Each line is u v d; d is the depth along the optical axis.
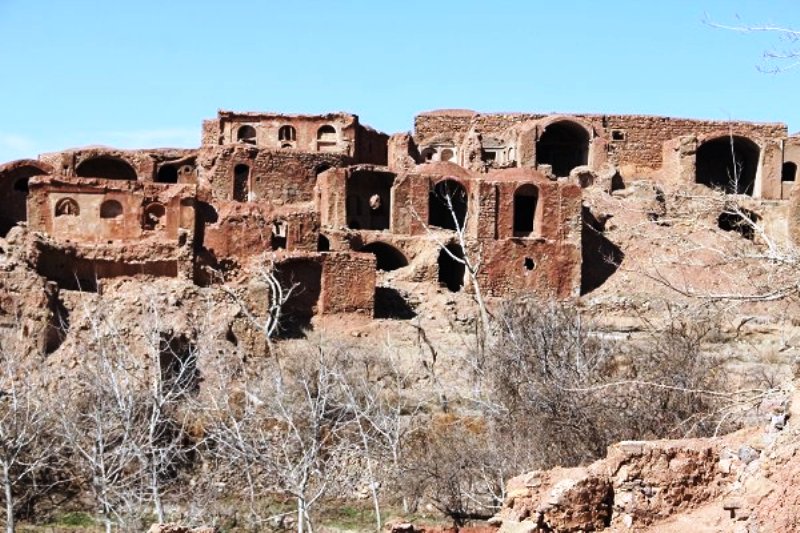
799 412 21.00
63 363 58.81
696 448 21.16
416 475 43.84
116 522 42.59
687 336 42.84
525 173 90.31
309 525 38.72
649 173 108.88
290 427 46.34
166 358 59.41
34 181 77.88
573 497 20.73
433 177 89.50
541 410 38.78
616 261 87.69
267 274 68.44
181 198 77.12
